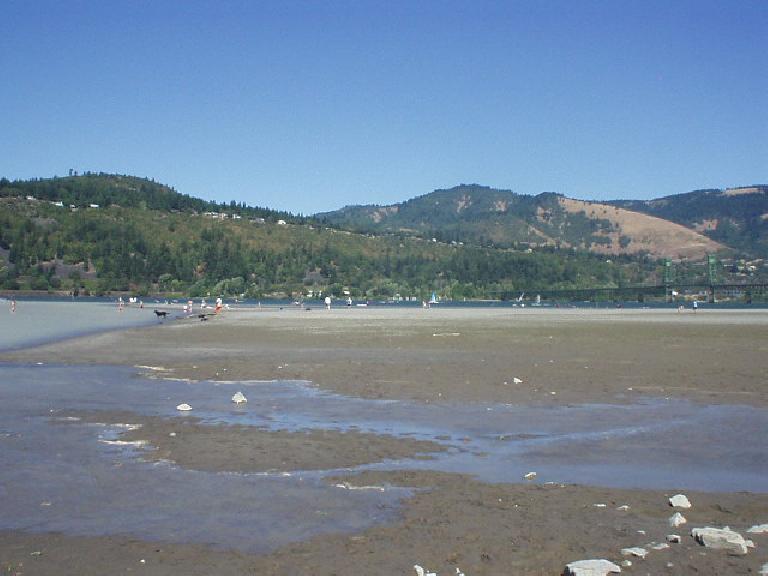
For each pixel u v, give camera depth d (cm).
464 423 1812
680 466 1384
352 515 1074
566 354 3628
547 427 1766
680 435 1672
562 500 1149
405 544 955
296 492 1191
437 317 8969
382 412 1966
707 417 1903
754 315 10525
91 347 3956
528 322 7475
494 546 945
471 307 16688
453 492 1195
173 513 1080
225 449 1501
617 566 849
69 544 952
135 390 2348
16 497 1153
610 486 1239
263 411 1970
